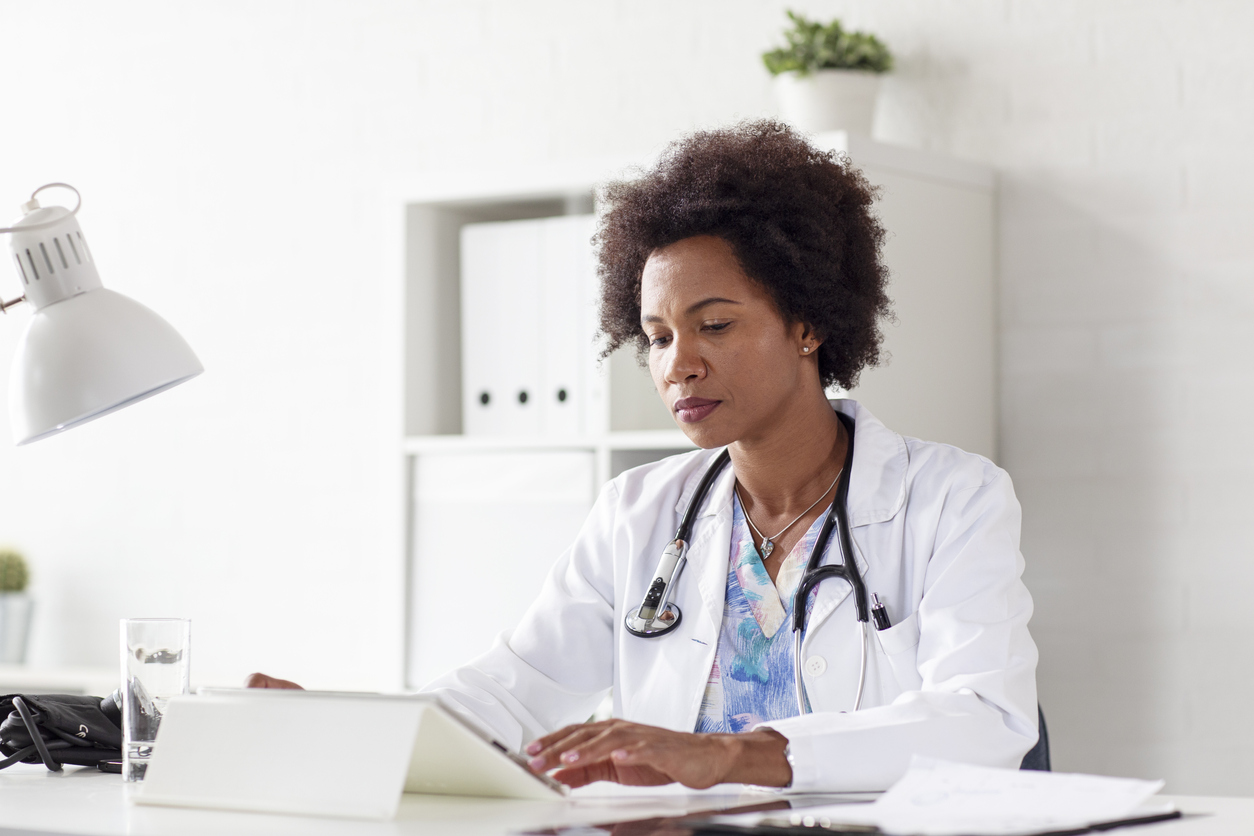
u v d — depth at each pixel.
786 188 1.39
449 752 1.00
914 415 2.26
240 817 0.94
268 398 3.13
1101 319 2.37
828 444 1.44
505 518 2.46
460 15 2.98
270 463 3.12
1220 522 2.27
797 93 2.36
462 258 2.60
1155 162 2.34
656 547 1.50
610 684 1.53
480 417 2.56
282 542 3.09
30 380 1.33
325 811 0.94
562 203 2.60
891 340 2.23
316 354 3.09
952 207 2.36
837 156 1.56
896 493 1.37
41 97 3.43
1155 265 2.33
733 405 1.35
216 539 3.16
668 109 2.75
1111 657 2.33
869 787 1.06
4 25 3.48
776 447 1.41
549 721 1.47
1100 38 2.38
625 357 2.46
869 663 1.30
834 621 1.34
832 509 1.38
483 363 2.56
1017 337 2.43
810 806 0.98
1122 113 2.37
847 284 1.48
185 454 3.21
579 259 2.46
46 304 1.37
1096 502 2.36
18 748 1.31
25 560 3.29
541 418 2.50
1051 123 2.42
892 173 2.24
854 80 2.33
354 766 0.95
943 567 1.30
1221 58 2.30
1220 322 2.28
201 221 3.24
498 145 2.93
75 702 1.34
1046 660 2.38
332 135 3.11
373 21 3.07
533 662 1.47
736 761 1.02
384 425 2.59
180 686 1.20
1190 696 2.27
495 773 1.01
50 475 3.36
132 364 1.35
